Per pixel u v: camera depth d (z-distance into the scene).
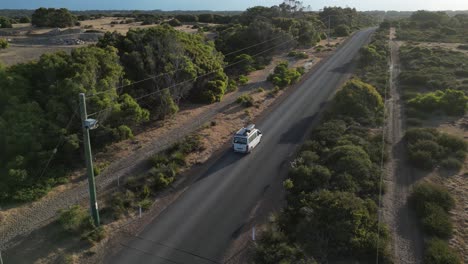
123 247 20.22
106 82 31.91
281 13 129.62
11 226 21.86
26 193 24.72
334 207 20.14
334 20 140.50
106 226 21.98
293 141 34.91
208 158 31.50
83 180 27.36
